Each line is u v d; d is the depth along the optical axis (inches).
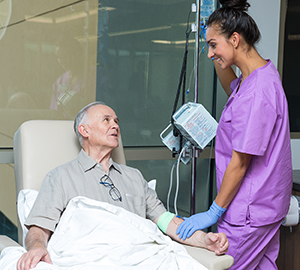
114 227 53.6
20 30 79.7
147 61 91.4
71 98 85.4
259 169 59.4
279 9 103.6
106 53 87.5
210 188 102.5
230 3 58.2
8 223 81.6
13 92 80.4
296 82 108.9
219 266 52.4
